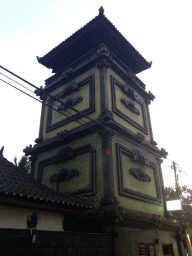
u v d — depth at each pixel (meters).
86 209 10.27
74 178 13.44
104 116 13.15
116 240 9.98
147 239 12.48
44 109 18.53
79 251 7.72
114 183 11.98
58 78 18.72
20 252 5.99
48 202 8.90
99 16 16.86
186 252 16.17
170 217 15.72
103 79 15.12
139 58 20.72
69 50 19.38
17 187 8.68
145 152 16.34
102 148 12.73
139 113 18.05
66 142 14.99
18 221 8.30
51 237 6.91
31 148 16.81
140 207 13.47
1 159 11.01
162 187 16.80
